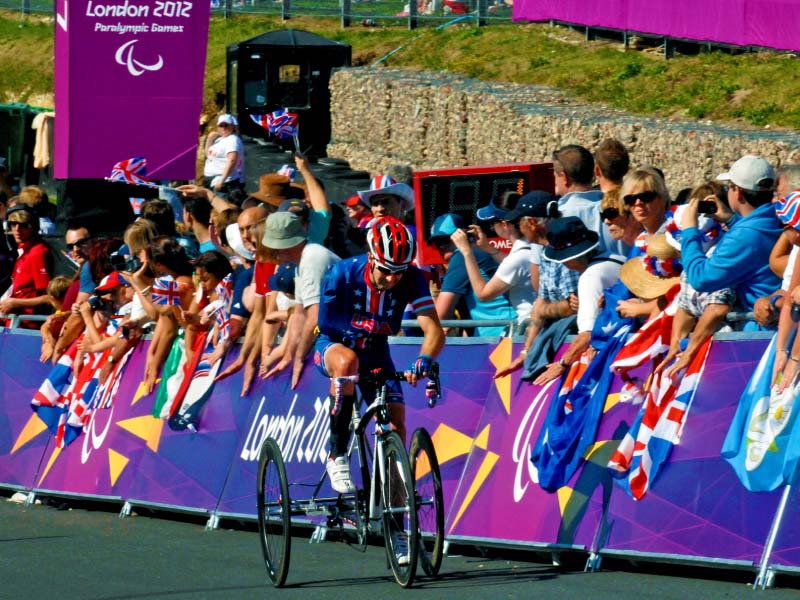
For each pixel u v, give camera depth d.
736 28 54.44
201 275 25.03
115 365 27.47
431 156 64.50
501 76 69.62
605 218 19.33
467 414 20.56
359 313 17.17
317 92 72.62
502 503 19.44
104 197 44.50
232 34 103.62
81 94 30.59
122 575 19.00
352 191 55.12
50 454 28.67
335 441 17.28
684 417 17.17
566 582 16.88
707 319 16.91
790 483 15.77
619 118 50.19
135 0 30.53
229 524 24.34
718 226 18.36
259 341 23.80
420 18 96.31
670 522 16.97
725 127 45.47
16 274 31.72
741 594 15.45
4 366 30.61
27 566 19.97
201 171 83.50
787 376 15.91
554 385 19.22
